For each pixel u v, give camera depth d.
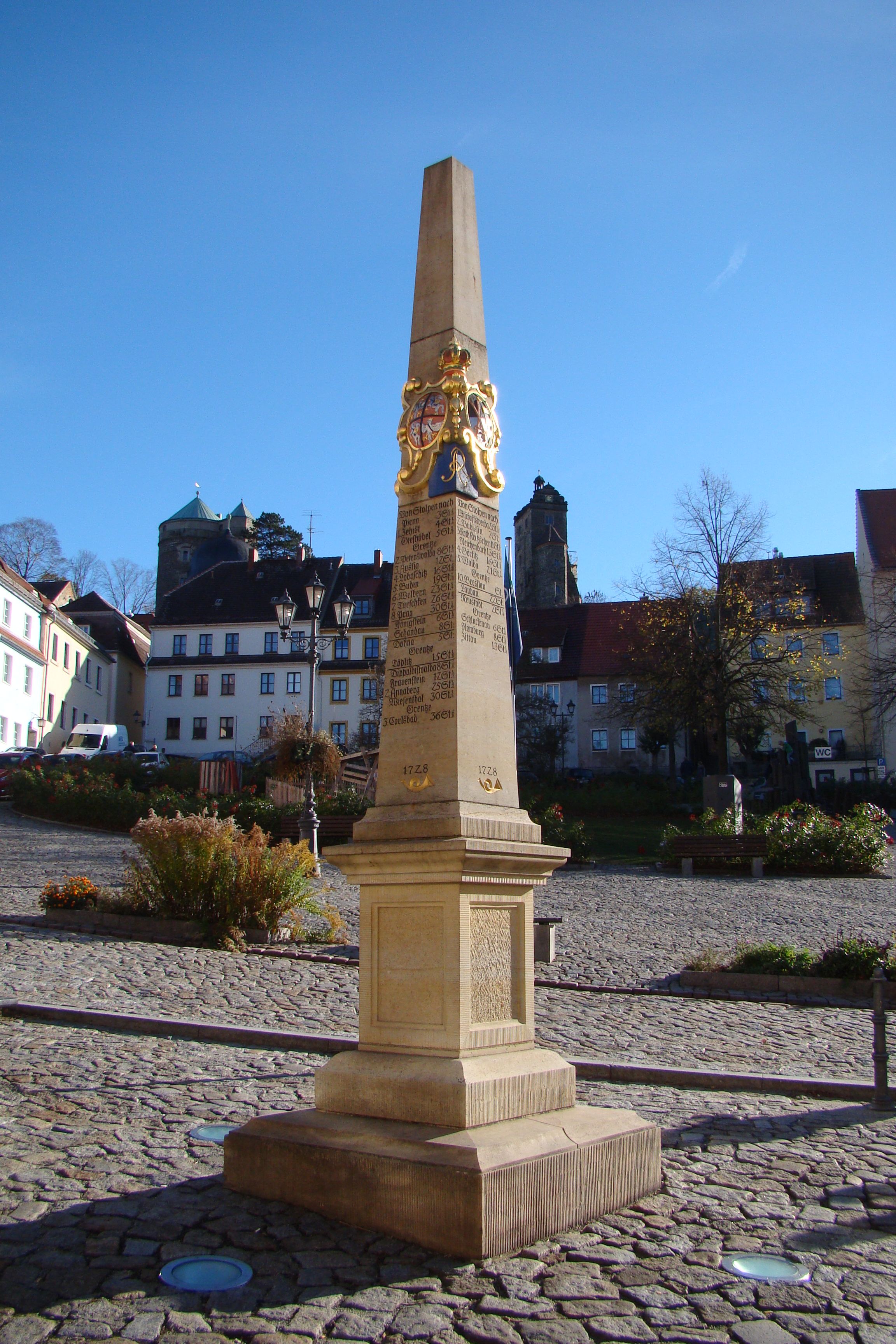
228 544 86.38
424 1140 5.35
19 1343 4.10
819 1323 4.48
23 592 56.16
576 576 96.00
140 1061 9.13
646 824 40.16
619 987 14.11
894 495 60.16
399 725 6.62
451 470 6.78
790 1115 8.20
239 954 15.41
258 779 40.47
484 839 5.91
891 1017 12.55
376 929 6.21
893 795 44.59
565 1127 5.74
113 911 17.16
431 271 7.37
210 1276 4.72
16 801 39.88
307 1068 9.12
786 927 19.58
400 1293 4.60
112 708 72.31
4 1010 11.05
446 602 6.60
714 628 46.28
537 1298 4.60
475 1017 5.92
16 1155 6.39
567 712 62.50
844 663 58.72
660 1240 5.34
